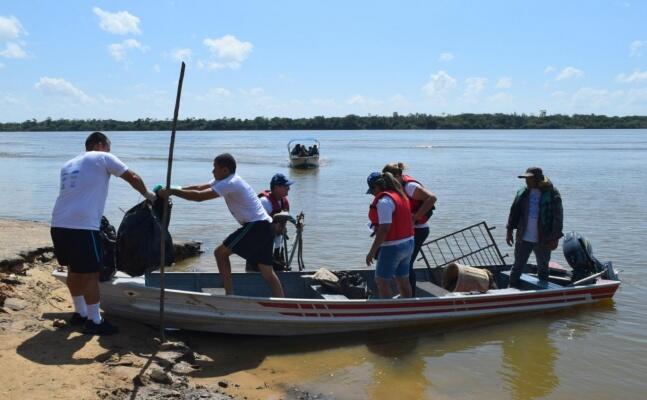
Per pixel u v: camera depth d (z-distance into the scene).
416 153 59.75
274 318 7.06
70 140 115.00
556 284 9.32
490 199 22.34
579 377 6.49
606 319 8.50
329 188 26.56
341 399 5.83
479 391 6.10
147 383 5.46
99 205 6.15
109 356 5.86
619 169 37.38
